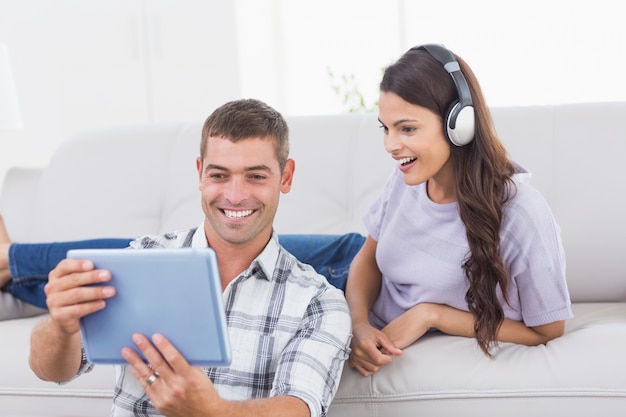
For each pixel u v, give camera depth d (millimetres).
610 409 1576
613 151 2133
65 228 2432
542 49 4258
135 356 1213
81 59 4453
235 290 1523
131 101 4438
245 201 1463
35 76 4469
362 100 4078
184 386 1188
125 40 4414
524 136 2205
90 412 1798
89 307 1199
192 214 2354
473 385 1615
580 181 2133
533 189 1674
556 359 1621
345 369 1701
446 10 4398
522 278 1663
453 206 1687
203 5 4359
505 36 4309
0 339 1935
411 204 1756
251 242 1521
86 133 2570
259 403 1304
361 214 2262
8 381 1842
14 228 2523
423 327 1700
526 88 4297
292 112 4773
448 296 1723
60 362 1423
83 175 2475
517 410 1599
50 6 4438
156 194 2418
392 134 1597
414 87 1559
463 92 1562
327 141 2350
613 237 2090
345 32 4668
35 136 4496
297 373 1403
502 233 1638
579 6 4184
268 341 1493
